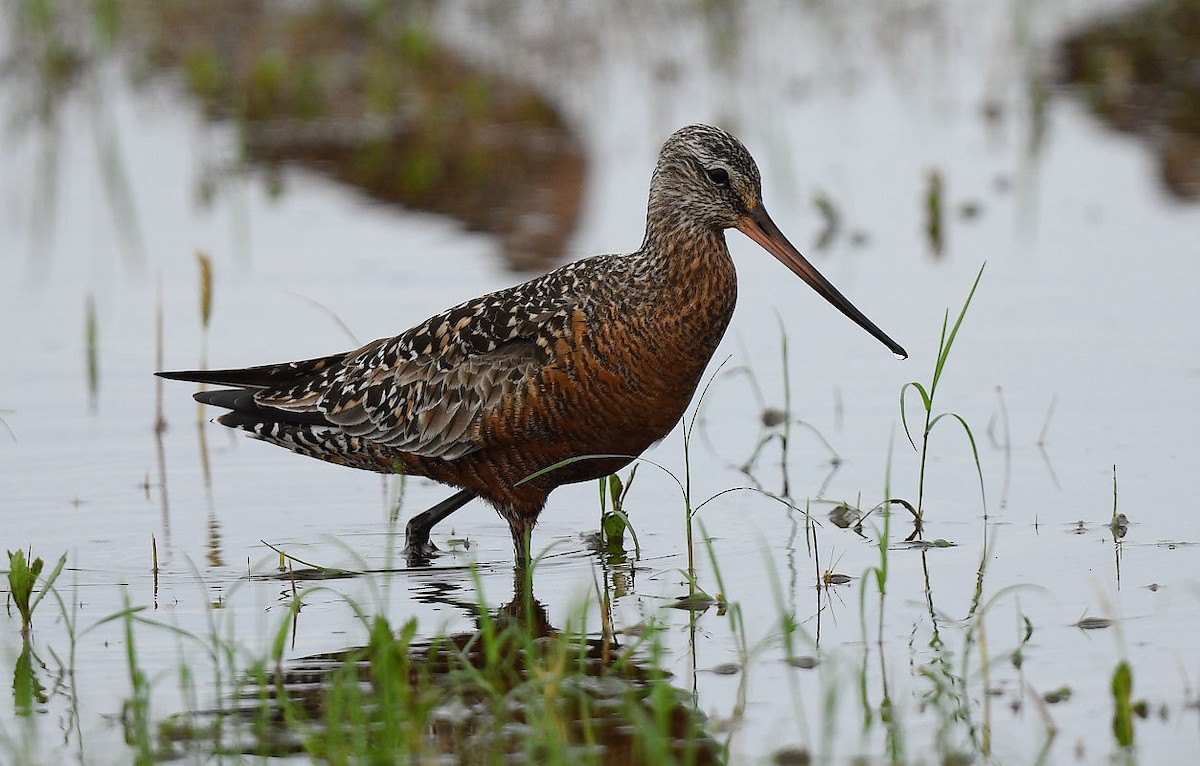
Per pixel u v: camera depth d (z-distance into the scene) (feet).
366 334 49.98
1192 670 30.01
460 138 70.38
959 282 53.16
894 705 29.09
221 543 38.55
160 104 75.36
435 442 37.45
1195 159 64.03
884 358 48.21
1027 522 37.76
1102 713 28.53
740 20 82.99
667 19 83.92
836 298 37.86
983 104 72.13
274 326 51.44
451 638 32.86
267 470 43.52
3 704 29.89
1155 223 57.93
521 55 80.64
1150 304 50.90
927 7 85.40
